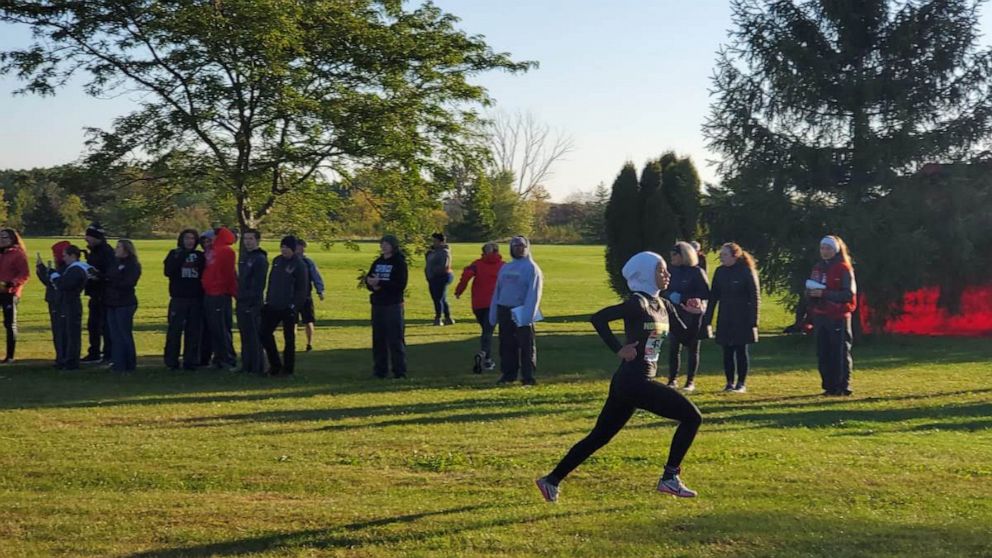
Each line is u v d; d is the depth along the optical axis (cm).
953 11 2206
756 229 2291
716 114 2338
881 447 923
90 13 1722
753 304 1333
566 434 991
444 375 1501
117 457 868
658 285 712
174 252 1516
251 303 1473
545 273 5378
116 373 1476
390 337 1452
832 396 1304
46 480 784
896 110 2203
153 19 1697
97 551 601
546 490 695
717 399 1266
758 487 757
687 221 2508
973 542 612
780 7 2298
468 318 2769
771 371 1617
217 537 628
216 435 980
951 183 2227
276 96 1739
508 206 9525
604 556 584
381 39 1833
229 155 1833
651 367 699
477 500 723
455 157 1955
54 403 1191
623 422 703
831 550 594
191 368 1516
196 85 1741
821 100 2272
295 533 635
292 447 918
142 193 1897
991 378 1530
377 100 1822
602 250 8694
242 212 1873
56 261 1568
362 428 1023
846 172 2319
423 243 2036
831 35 2297
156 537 628
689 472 811
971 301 2375
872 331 2248
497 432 1002
